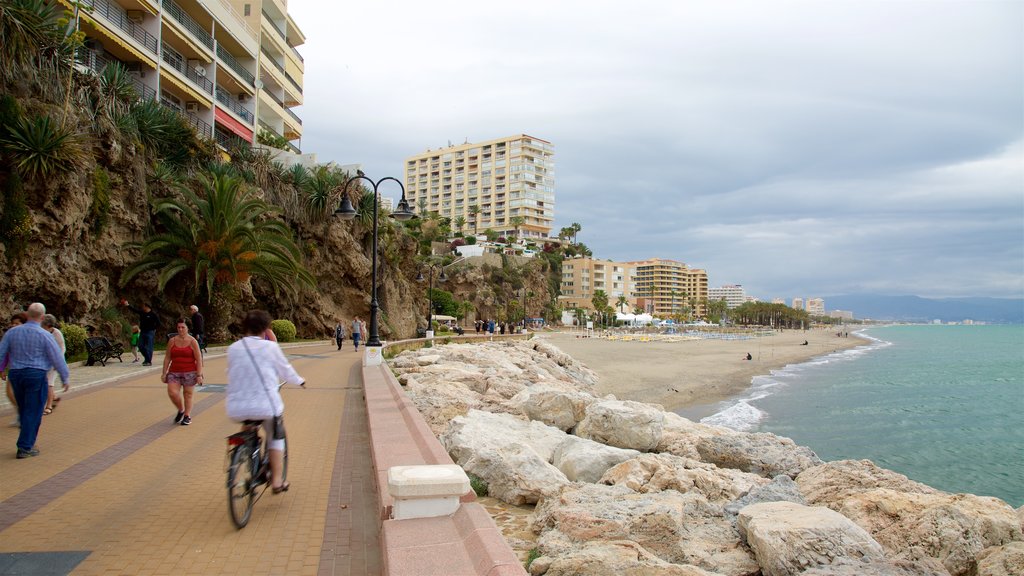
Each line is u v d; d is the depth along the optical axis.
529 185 177.12
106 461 7.14
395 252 52.72
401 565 3.65
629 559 4.32
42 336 7.32
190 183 29.78
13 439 8.20
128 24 31.66
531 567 4.46
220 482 6.35
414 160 197.38
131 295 25.55
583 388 28.73
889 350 96.25
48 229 18.88
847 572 4.32
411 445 6.91
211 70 38.78
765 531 4.80
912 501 6.24
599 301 150.38
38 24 18.72
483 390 16.86
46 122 18.09
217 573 4.10
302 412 11.04
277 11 50.81
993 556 5.06
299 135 57.28
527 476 6.96
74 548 4.50
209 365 20.05
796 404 31.09
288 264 29.08
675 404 30.28
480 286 115.31
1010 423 26.09
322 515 5.38
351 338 43.19
